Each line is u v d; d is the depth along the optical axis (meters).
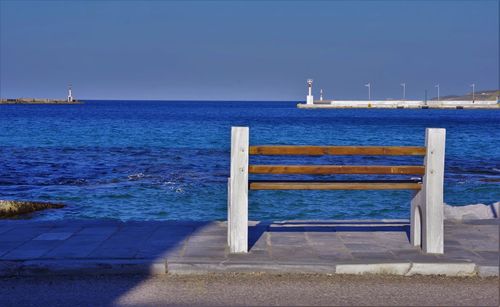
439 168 6.33
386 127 67.19
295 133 54.94
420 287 5.50
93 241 6.96
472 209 10.10
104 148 33.12
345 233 7.47
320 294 5.29
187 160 26.33
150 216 13.31
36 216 12.96
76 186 17.77
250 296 5.24
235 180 6.39
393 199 15.18
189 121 78.81
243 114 121.38
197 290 5.42
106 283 5.66
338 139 46.91
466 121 86.12
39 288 5.53
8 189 17.16
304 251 6.51
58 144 36.03
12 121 71.94
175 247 6.66
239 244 6.42
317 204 14.53
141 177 20.00
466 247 6.74
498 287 5.50
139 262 5.97
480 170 23.27
